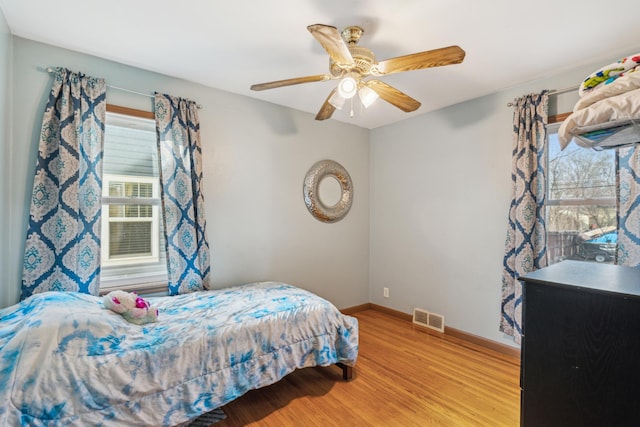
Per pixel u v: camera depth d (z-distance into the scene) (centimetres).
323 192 347
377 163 388
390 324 339
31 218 192
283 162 316
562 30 182
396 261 364
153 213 251
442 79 249
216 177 273
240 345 176
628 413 75
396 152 364
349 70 175
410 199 348
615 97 106
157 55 217
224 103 278
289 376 229
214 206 272
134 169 243
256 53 214
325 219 347
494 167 275
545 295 88
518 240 245
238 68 237
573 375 83
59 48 206
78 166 206
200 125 265
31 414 115
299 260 329
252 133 295
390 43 197
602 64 219
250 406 192
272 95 289
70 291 200
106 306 168
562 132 127
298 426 174
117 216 236
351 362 221
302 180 331
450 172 310
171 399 148
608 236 218
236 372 171
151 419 142
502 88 266
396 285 364
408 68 171
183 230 248
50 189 198
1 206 180
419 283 339
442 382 220
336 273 362
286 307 210
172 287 242
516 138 251
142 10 168
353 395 204
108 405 132
